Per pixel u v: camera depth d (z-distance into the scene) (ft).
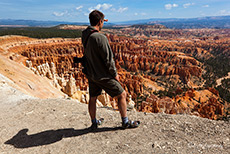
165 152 9.80
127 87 231.30
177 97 203.31
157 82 361.51
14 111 20.77
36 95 57.57
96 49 10.24
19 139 13.16
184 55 582.35
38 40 340.18
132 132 12.64
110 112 18.44
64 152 10.80
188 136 11.79
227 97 265.95
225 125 13.32
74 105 21.86
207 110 158.92
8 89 33.58
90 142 11.64
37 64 237.66
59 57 286.25
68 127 14.57
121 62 444.55
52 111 19.25
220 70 519.60
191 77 421.59
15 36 308.60
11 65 77.41
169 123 14.14
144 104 102.42
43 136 13.32
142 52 516.73
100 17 10.80
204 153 9.63
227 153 9.57
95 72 11.07
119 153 10.07
